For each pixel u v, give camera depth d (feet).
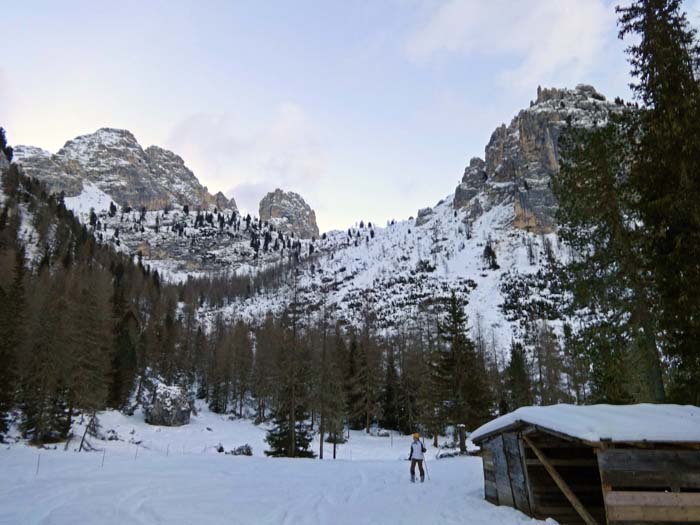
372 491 50.72
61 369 130.82
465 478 59.52
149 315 375.04
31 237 380.99
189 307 442.91
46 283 240.53
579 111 598.34
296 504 43.60
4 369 123.75
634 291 55.42
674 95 48.26
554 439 38.55
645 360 54.65
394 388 206.59
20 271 225.97
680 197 47.09
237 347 269.03
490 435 42.27
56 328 133.39
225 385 240.94
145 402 190.39
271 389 212.64
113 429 152.25
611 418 31.83
